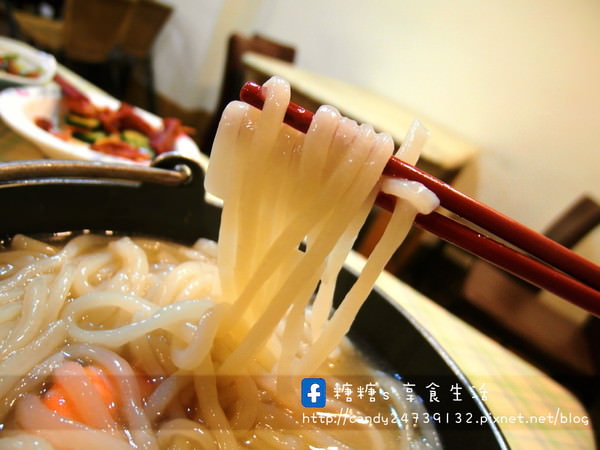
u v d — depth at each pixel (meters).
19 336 0.12
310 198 0.12
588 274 0.12
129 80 0.91
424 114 0.75
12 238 0.16
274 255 0.13
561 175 0.63
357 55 0.81
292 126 0.12
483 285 0.43
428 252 0.70
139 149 0.29
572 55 0.61
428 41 0.73
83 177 0.14
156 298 0.15
